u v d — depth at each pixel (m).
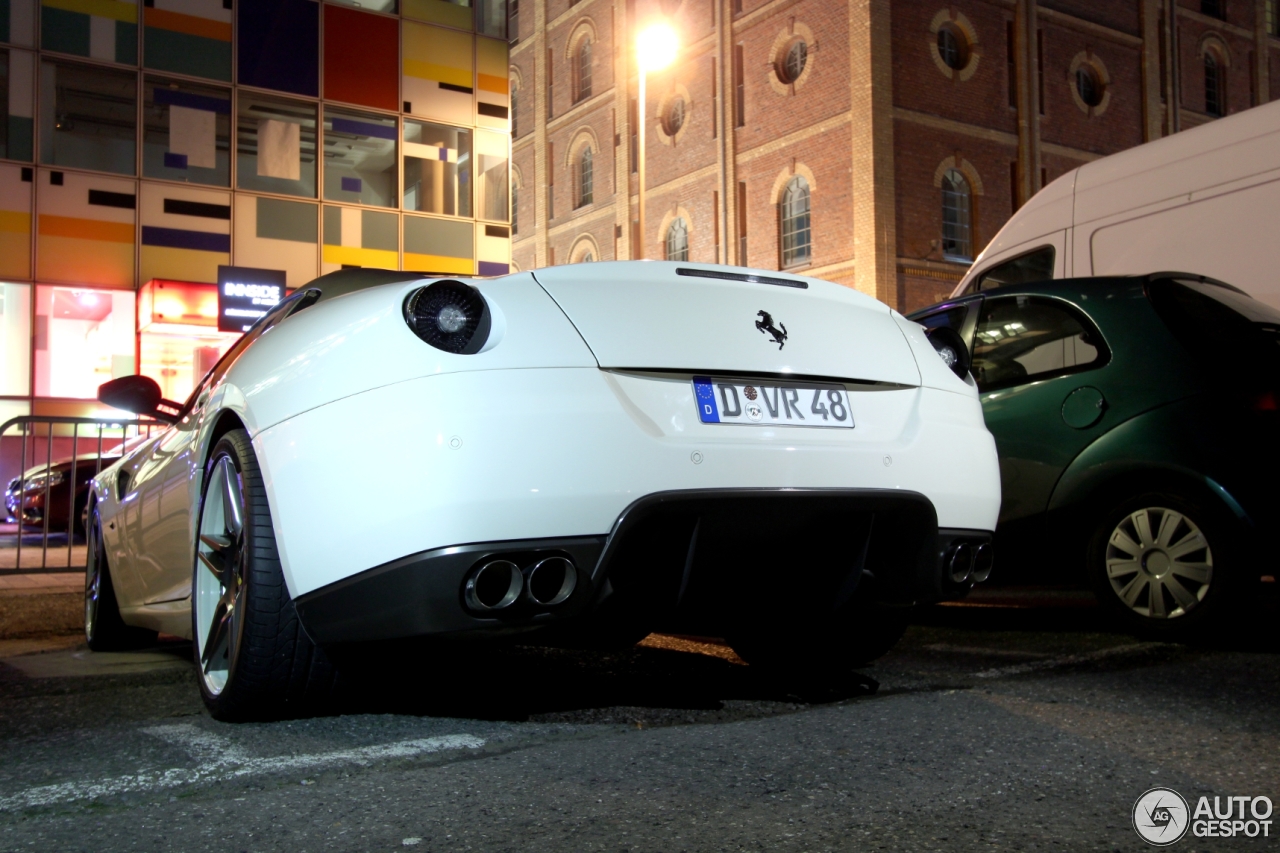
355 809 1.86
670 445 2.25
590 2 32.44
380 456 2.14
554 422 2.15
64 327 14.41
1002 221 24.52
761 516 2.35
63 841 1.72
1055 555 4.12
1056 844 1.66
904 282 22.86
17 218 14.18
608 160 31.55
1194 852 1.63
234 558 2.58
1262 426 3.63
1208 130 6.12
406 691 2.90
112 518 3.92
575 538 2.16
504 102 17.55
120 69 14.80
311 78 16.05
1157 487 3.83
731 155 26.64
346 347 2.29
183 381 14.99
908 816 1.79
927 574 2.67
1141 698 2.73
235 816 1.83
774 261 25.28
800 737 2.34
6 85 14.16
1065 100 25.92
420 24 16.91
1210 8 29.73
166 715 2.68
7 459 8.38
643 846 1.66
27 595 4.68
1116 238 6.51
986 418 4.30
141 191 14.88
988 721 2.48
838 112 23.50
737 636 3.23
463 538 2.08
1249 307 4.15
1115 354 4.00
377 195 16.53
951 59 24.20
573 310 2.30
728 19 26.75
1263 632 3.89
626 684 3.02
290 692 2.49
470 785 1.99
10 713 2.72
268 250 15.66
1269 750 2.21
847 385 2.59
